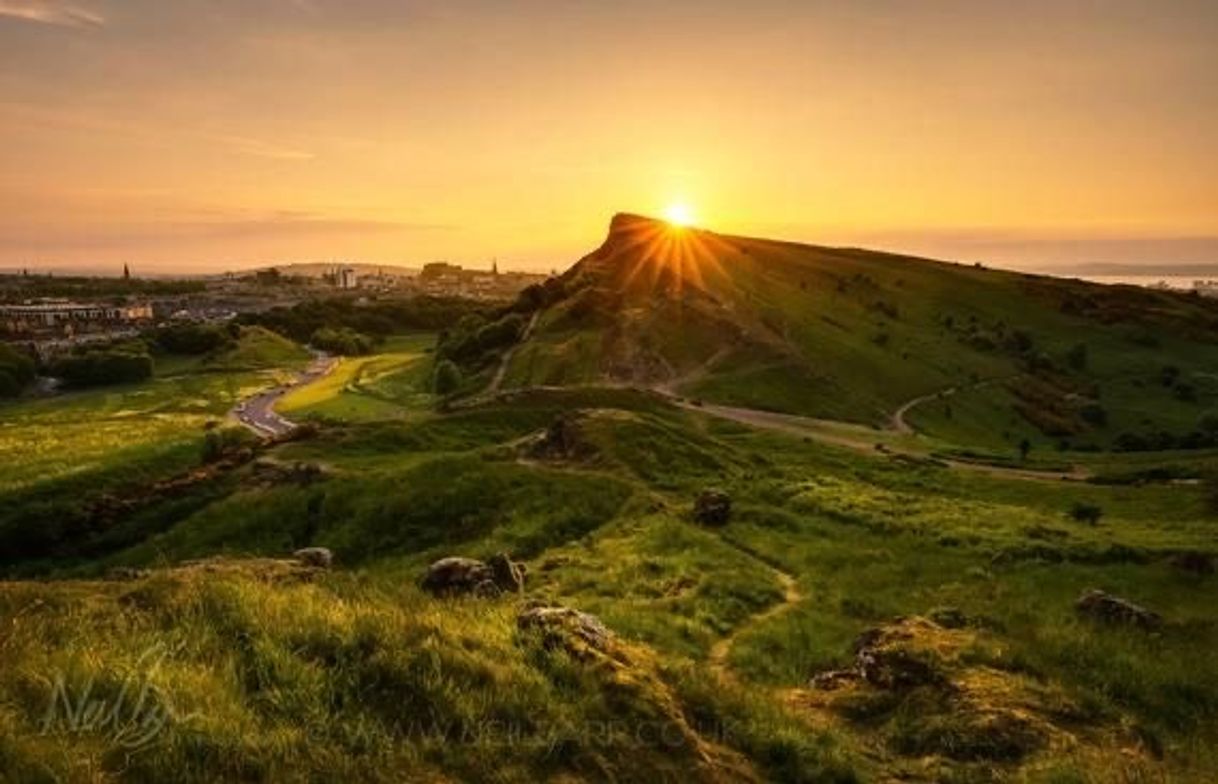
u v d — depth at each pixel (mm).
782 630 27062
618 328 180875
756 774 11219
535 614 14609
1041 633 22609
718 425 98125
